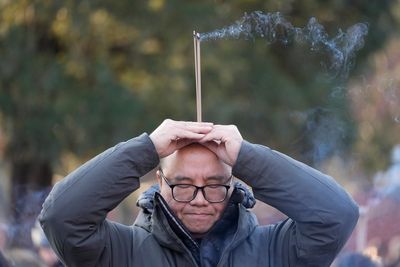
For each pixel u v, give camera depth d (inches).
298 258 322.7
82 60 856.9
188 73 857.5
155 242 322.0
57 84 852.0
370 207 569.3
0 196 689.6
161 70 861.2
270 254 325.7
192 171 315.0
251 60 872.9
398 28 975.6
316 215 315.3
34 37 861.2
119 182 311.4
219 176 316.8
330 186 319.3
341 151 914.7
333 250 319.9
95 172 311.3
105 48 863.1
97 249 315.3
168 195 318.3
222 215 320.8
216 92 860.0
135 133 851.4
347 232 319.6
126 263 321.7
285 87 877.2
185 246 317.7
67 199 309.4
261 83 879.7
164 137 314.3
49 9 850.8
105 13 855.7
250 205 331.6
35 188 854.5
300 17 848.3
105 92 845.2
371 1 936.9
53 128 852.6
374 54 952.9
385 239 561.0
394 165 738.2
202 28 854.5
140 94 851.4
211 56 856.9
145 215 330.6
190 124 316.8
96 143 850.8
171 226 318.7
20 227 592.1
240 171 316.2
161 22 858.8
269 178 316.2
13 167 865.5
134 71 869.8
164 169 319.6
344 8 903.1
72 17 848.3
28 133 853.8
